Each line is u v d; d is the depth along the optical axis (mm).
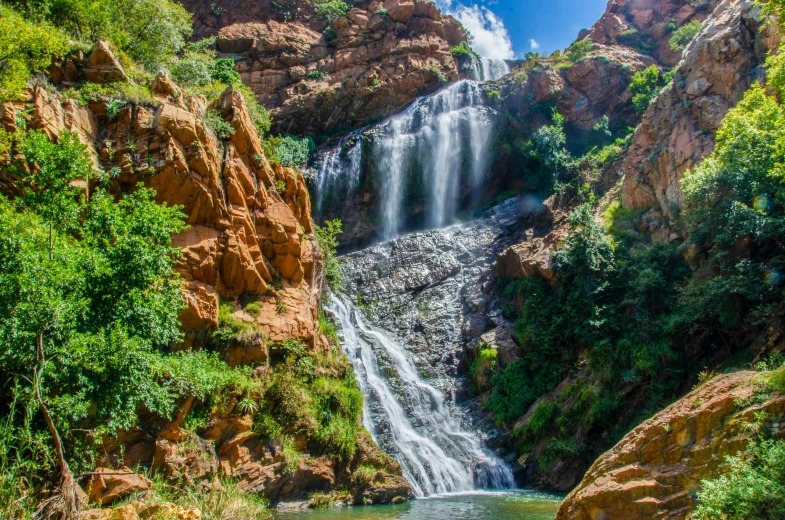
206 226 17406
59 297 9367
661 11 48375
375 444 18500
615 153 35188
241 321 17188
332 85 43688
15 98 14828
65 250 10117
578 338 23359
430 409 24172
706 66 28594
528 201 37031
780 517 6625
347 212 38812
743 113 21188
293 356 17969
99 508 10453
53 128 15297
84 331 10242
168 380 13062
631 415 20203
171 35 25266
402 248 34719
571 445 19969
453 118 40500
